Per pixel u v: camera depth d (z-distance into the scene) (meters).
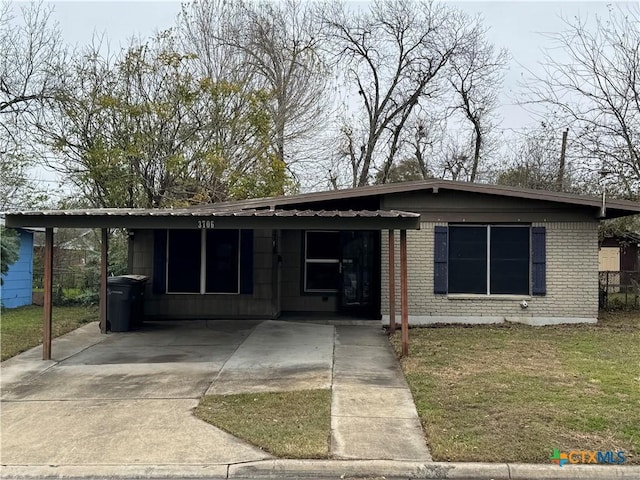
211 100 18.50
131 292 11.27
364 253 13.30
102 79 17.55
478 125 29.86
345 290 13.30
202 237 12.61
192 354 8.91
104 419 5.83
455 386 6.68
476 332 10.37
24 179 18.05
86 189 17.33
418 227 8.14
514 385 6.66
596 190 15.75
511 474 4.52
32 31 17.95
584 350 8.67
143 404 6.32
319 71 24.38
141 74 17.77
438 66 28.77
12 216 8.27
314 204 11.56
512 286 11.49
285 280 13.52
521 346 8.99
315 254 13.56
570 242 11.37
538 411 5.71
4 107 17.67
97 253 17.56
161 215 8.22
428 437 5.14
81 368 8.05
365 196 11.45
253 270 12.55
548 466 4.56
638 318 12.29
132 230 12.59
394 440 5.13
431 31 28.36
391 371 7.63
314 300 13.48
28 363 8.39
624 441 4.98
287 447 4.94
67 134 17.14
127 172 17.05
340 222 8.20
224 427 5.50
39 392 6.88
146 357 8.72
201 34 21.56
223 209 11.29
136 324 11.60
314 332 10.77
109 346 9.62
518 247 11.53
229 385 7.04
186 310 12.55
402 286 8.43
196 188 18.23
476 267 11.55
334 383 7.02
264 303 12.50
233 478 4.60
